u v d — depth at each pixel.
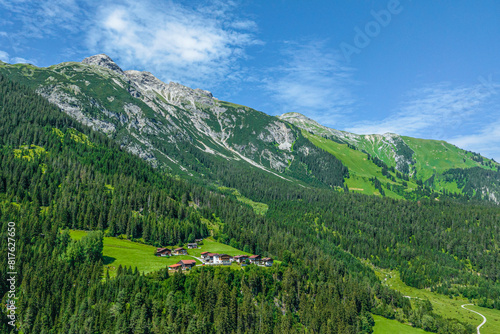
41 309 123.31
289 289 156.12
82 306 121.81
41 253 151.38
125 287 133.00
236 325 131.00
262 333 129.12
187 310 125.75
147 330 117.50
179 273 144.38
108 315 120.06
